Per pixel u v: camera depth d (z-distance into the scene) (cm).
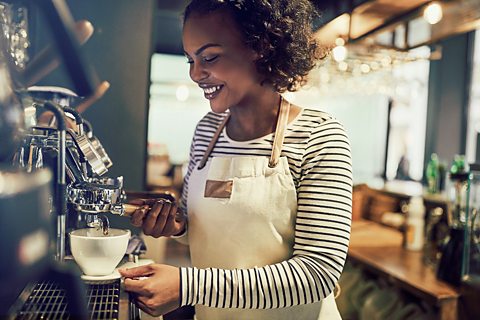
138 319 84
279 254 98
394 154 425
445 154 360
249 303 82
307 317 104
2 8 75
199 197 106
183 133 623
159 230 103
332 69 256
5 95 54
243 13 88
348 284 222
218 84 93
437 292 164
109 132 169
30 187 48
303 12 99
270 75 95
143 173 173
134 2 168
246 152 102
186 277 81
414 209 226
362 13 173
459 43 347
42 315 63
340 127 97
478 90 343
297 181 97
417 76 374
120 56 168
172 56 498
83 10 164
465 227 164
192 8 91
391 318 190
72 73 56
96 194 81
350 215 90
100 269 85
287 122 100
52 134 81
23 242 46
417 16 169
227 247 100
